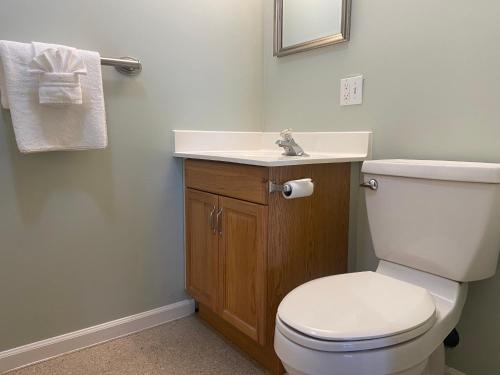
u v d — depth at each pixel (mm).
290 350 905
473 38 1200
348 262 1636
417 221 1188
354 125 1577
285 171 1288
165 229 1728
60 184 1435
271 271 1298
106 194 1547
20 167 1348
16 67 1195
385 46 1438
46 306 1454
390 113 1447
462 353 1314
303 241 1390
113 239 1586
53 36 1358
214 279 1563
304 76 1767
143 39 1565
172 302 1793
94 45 1448
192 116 1746
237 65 1878
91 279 1548
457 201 1087
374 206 1312
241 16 1868
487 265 1115
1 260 1347
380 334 842
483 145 1204
